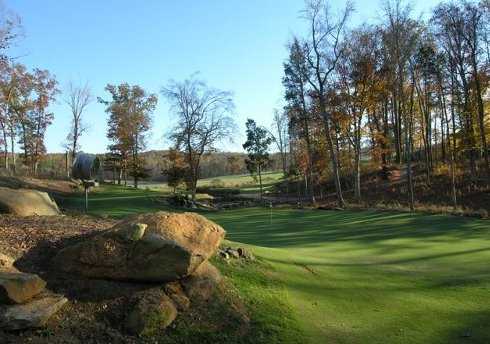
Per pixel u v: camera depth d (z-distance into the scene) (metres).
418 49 32.66
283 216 25.22
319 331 6.34
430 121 41.78
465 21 29.56
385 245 14.02
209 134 41.44
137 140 50.91
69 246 6.46
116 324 5.65
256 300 6.88
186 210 33.44
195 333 5.80
